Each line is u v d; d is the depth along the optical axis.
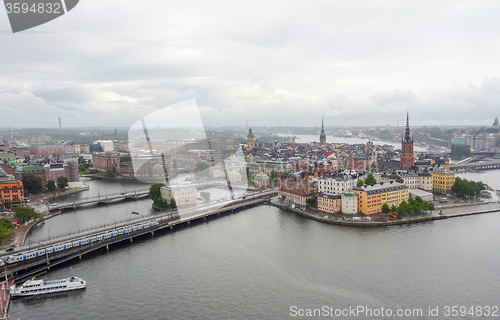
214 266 167.50
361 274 155.38
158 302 135.25
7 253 176.88
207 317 125.00
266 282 149.88
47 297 141.12
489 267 159.88
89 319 125.06
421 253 177.50
